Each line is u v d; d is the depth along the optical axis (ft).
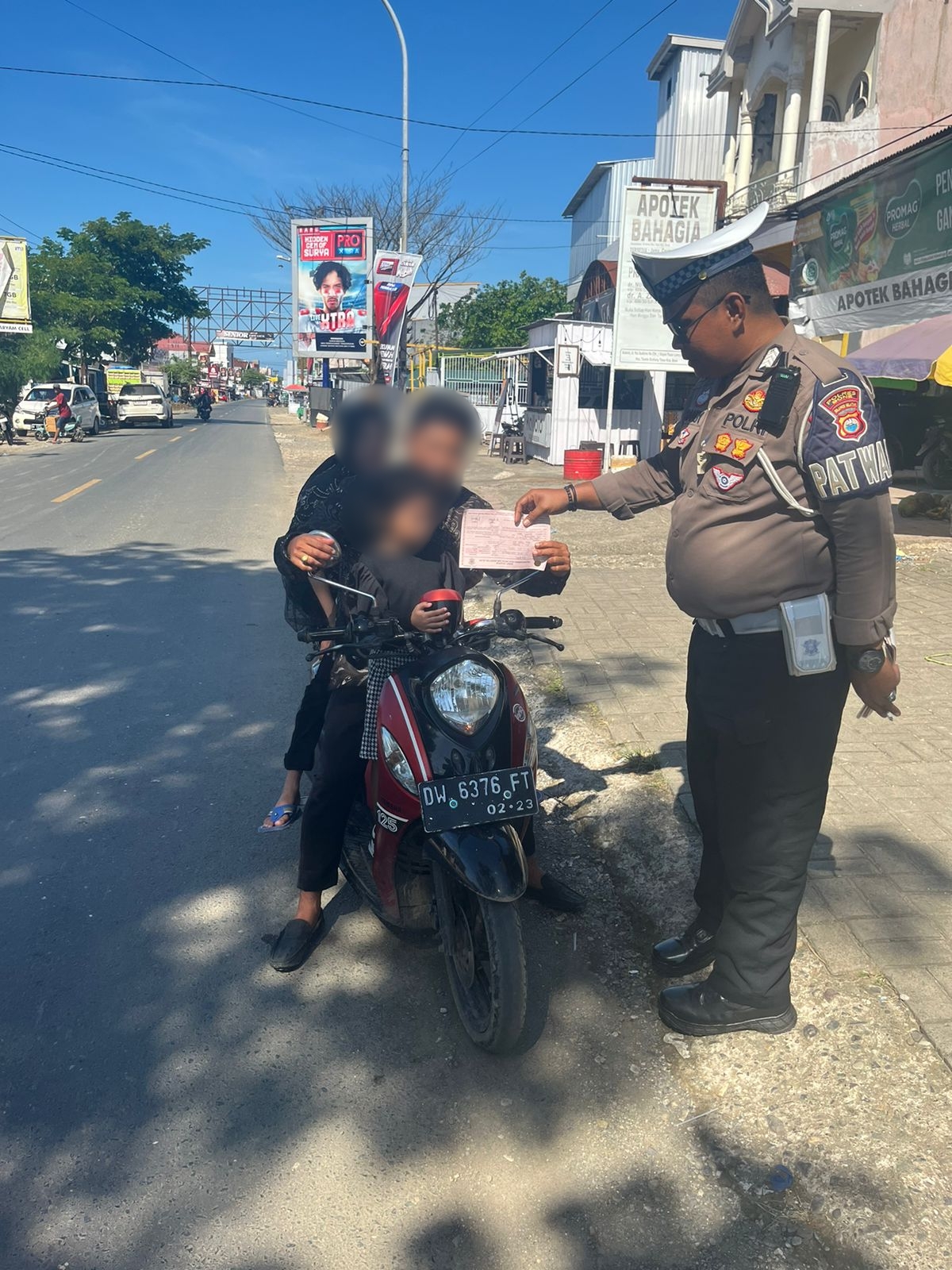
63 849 12.83
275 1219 7.27
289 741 16.53
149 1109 8.38
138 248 151.94
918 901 10.93
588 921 11.18
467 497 10.09
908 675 18.70
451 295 145.69
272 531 39.60
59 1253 6.97
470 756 8.78
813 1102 8.31
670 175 94.48
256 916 11.39
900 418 52.65
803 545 7.83
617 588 26.86
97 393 123.85
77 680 19.52
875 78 53.52
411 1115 8.31
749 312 7.90
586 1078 8.75
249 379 470.39
